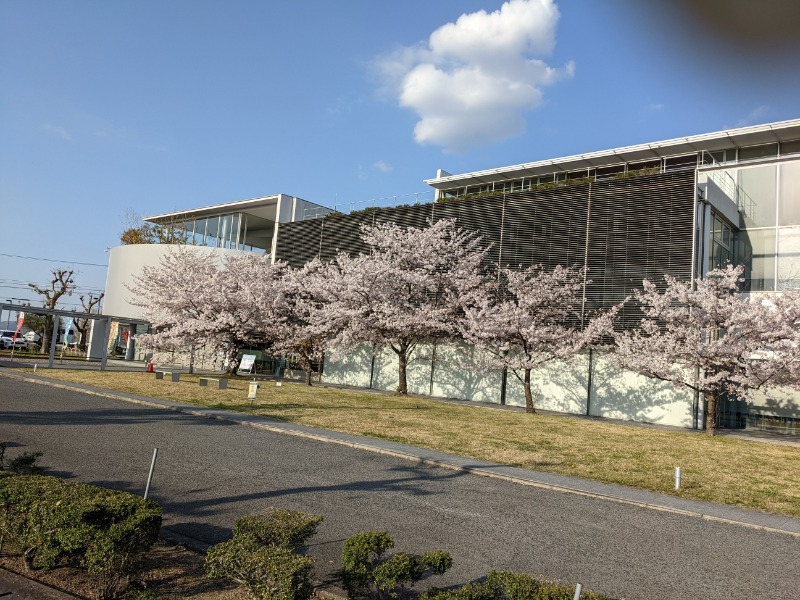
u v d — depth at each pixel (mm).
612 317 27812
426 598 4641
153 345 34000
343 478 10797
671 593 6324
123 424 14602
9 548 6180
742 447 18312
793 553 8133
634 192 28453
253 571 4715
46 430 13016
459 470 12219
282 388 28969
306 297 35688
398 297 30734
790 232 27844
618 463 13836
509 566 6816
